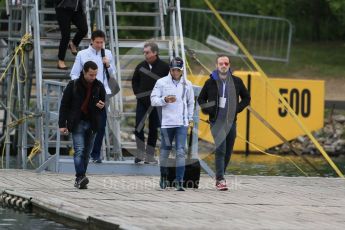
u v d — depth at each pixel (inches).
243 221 1176.8
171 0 1894.7
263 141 2455.7
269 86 2250.2
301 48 3558.1
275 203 1355.8
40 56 1776.6
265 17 3319.4
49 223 1224.2
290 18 3690.9
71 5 1743.4
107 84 1632.6
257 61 3376.0
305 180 1667.1
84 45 1831.9
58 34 1958.7
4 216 1277.1
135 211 1231.5
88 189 1448.1
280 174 1975.9
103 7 1878.7
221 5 3631.9
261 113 2469.2
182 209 1267.2
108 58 1626.5
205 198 1384.1
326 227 1147.3
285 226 1146.0
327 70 3292.3
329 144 2566.4
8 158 1856.5
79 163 1443.2
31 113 1825.8
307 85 2516.0
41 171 1668.3
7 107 1953.7
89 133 1445.6
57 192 1397.6
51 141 1846.7
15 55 1852.9
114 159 1752.0
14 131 2208.4
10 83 2018.9
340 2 3267.7
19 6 1939.0
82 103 1425.9
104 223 1138.7
